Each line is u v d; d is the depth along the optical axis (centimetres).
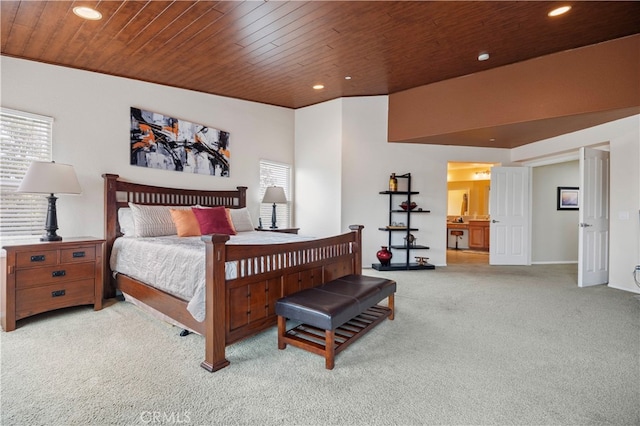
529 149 557
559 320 294
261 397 173
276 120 557
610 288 419
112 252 343
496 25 303
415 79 451
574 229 639
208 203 454
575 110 367
